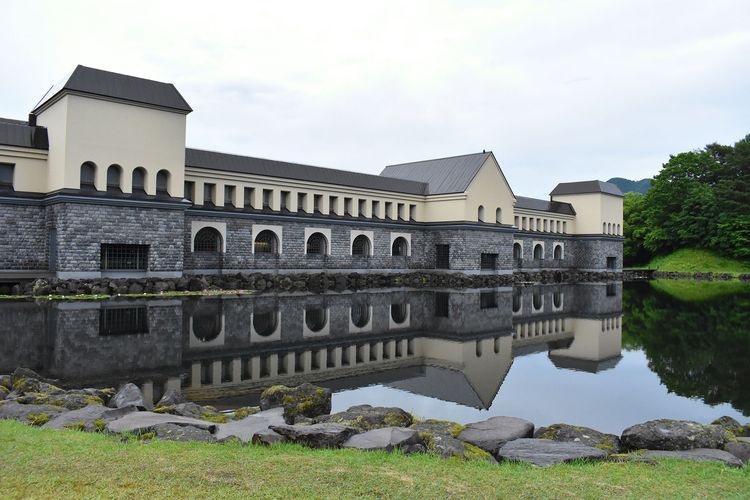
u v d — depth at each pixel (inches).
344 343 895.7
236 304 1302.9
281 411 486.0
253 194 1979.6
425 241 2546.8
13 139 1504.7
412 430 391.5
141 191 1598.2
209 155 1891.0
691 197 3772.1
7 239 1489.9
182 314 1093.1
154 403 531.2
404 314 1273.4
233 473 300.2
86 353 732.7
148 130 1592.0
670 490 298.5
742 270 3417.8
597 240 3358.8
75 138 1465.3
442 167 2677.2
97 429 406.6
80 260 1450.5
